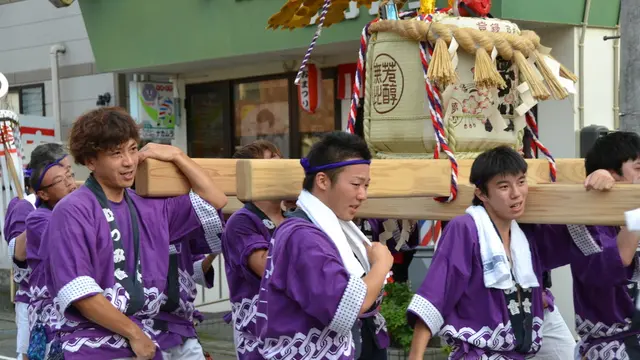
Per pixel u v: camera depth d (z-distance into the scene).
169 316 3.96
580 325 3.98
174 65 10.66
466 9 4.08
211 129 11.64
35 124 11.55
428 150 3.91
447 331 3.42
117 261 3.33
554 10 7.77
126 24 10.78
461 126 3.82
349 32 8.49
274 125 10.84
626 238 3.49
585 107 8.18
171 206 3.63
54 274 3.21
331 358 3.09
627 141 3.78
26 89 13.56
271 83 10.80
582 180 4.36
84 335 3.28
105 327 3.22
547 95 3.80
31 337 5.16
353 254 3.18
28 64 13.49
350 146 3.07
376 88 3.99
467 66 3.82
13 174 7.18
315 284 2.94
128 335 3.24
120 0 10.78
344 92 9.82
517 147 4.07
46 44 13.20
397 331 6.54
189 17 10.09
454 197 3.63
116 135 3.26
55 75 12.87
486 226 3.39
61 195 4.95
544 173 4.08
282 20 5.28
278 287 3.05
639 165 3.77
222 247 4.04
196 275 4.86
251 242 3.84
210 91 11.59
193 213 3.63
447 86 3.74
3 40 13.77
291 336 3.08
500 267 3.32
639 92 5.00
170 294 3.88
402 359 6.51
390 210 3.87
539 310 3.51
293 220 3.10
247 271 3.86
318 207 3.10
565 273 7.38
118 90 12.27
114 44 11.03
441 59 3.59
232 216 3.98
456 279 3.38
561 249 3.63
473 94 3.85
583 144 7.13
